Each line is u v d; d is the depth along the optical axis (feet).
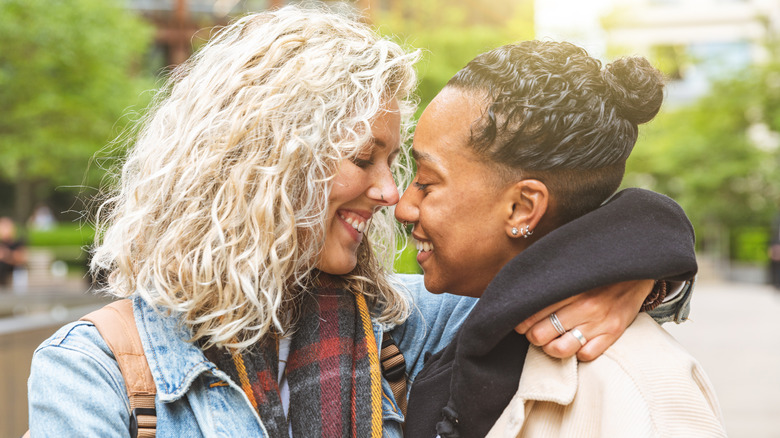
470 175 3.88
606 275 3.50
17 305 34.96
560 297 3.52
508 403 3.86
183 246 3.84
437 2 33.37
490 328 3.64
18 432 11.30
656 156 77.20
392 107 4.21
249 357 3.90
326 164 4.00
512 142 3.73
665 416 3.39
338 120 3.92
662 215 3.74
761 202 79.97
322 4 4.69
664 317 4.35
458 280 4.13
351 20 4.34
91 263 4.25
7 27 50.21
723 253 80.33
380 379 4.20
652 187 83.56
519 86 3.73
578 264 3.55
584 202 3.85
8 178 71.72
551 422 3.72
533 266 3.65
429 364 4.63
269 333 4.08
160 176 3.97
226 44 4.17
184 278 3.82
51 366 3.61
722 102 74.95
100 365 3.64
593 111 3.70
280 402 3.91
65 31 52.19
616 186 3.97
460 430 3.90
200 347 3.89
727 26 100.63
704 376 3.72
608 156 3.76
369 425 4.00
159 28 92.94
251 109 3.85
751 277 70.23
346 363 4.13
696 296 53.88
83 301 37.19
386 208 4.95
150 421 3.65
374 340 4.35
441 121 3.95
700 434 3.35
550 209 3.85
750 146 76.48
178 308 3.73
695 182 76.43
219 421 3.72
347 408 4.01
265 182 3.81
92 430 3.48
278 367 4.15
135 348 3.76
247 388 3.81
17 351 11.37
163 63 93.40
